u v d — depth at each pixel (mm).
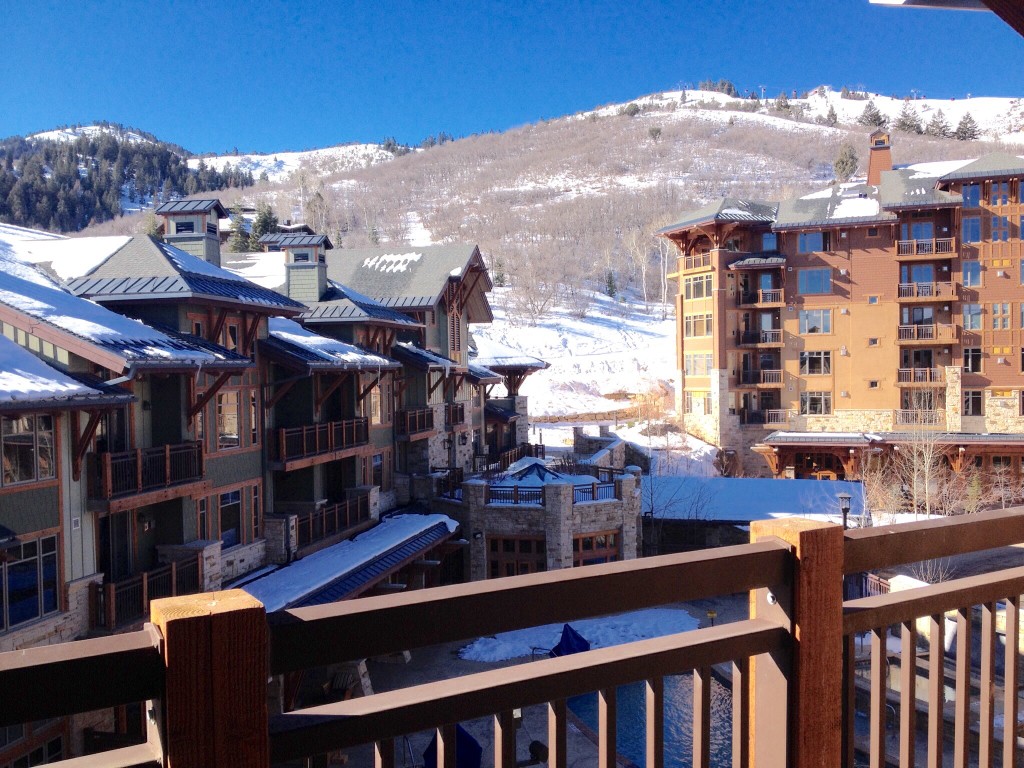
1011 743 3373
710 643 2660
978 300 44719
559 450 46188
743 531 32344
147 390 16781
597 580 2447
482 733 17312
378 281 34094
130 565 16141
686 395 50781
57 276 18000
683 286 50531
